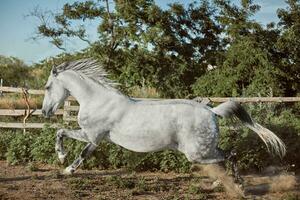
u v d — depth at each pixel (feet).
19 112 44.62
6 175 30.48
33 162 35.24
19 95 62.64
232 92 74.95
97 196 24.59
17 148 35.42
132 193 25.46
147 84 93.56
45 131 36.60
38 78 95.09
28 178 29.53
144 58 94.58
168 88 95.04
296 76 81.10
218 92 78.59
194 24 102.17
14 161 34.68
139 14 94.94
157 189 26.66
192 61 101.81
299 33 83.82
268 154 33.83
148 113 24.88
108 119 25.53
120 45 95.91
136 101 25.84
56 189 26.27
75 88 26.66
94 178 29.60
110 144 33.65
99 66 27.02
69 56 94.99
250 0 91.04
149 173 32.40
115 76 92.53
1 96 61.16
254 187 27.89
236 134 35.06
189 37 101.96
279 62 80.59
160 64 96.89
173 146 25.00
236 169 25.17
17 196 24.45
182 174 32.12
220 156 24.81
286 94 80.79
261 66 77.87
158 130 24.49
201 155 24.39
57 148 26.91
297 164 34.65
